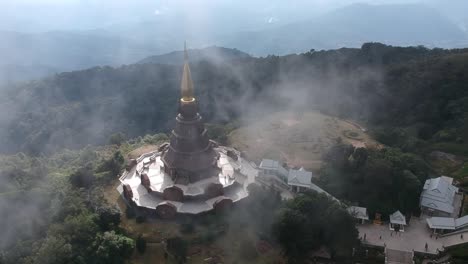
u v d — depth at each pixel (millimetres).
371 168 108062
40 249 80625
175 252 85438
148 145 135750
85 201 97375
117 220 92500
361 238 97812
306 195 97875
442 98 164250
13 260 82875
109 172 111812
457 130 149000
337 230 92250
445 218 101312
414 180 107750
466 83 164375
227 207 95688
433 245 96312
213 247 87938
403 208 106438
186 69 97812
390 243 97000
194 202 96688
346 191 109875
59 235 83688
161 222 93500
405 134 142625
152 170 108938
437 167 134500
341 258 92812
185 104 100312
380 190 107375
